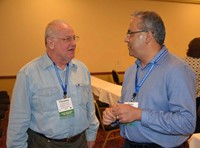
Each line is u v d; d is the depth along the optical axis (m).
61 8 5.79
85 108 1.85
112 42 6.41
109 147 3.53
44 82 1.68
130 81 1.58
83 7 6.00
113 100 3.58
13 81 5.58
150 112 1.30
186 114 1.23
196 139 1.70
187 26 7.23
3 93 4.57
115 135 3.92
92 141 2.02
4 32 5.39
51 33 1.67
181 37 7.20
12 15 5.40
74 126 1.75
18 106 1.64
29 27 5.56
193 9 7.23
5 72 5.50
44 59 1.74
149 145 1.42
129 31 1.40
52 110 1.68
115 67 6.54
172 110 1.29
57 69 1.75
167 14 6.93
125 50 6.57
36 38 5.65
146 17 1.36
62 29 1.66
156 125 1.28
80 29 6.05
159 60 1.40
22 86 1.65
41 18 5.64
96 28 6.20
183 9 7.10
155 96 1.35
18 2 5.41
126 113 1.31
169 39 7.07
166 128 1.26
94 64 6.32
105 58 6.40
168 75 1.31
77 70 1.84
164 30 1.39
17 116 1.64
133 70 1.62
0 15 5.31
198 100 2.68
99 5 6.14
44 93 1.67
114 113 1.36
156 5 6.75
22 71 1.68
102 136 3.91
